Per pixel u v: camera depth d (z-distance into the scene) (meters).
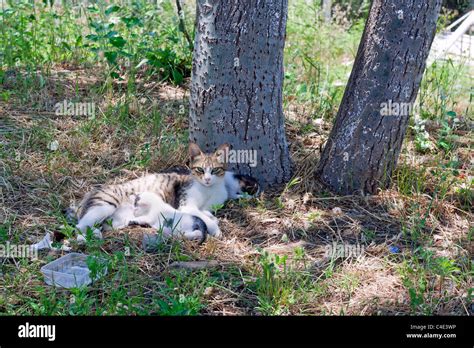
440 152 3.78
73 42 4.54
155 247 3.22
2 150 3.65
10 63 4.26
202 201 3.42
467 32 6.32
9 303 2.98
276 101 3.53
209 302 3.03
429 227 3.38
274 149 3.56
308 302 3.04
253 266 3.16
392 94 3.44
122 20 4.27
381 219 3.42
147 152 3.69
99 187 3.42
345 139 3.50
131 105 3.99
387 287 3.11
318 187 3.55
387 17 3.39
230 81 3.46
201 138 3.54
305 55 4.48
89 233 3.14
